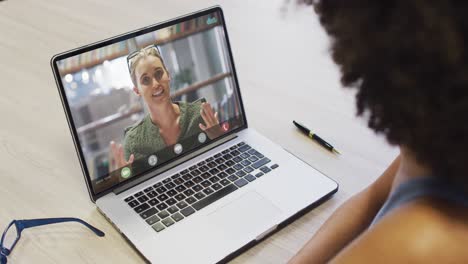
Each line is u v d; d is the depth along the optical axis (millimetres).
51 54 1242
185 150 923
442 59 348
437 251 393
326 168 929
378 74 389
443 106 367
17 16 1384
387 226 417
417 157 412
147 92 878
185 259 741
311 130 1009
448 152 386
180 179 874
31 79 1164
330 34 413
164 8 1438
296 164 908
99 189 845
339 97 1114
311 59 1243
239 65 1220
